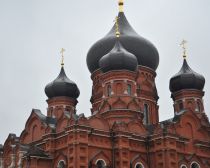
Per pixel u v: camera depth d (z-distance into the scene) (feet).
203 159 193.47
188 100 217.77
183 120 192.03
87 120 167.94
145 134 184.85
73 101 221.05
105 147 171.73
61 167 169.78
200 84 220.43
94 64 225.56
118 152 170.81
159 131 179.42
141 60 221.46
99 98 215.10
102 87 203.51
